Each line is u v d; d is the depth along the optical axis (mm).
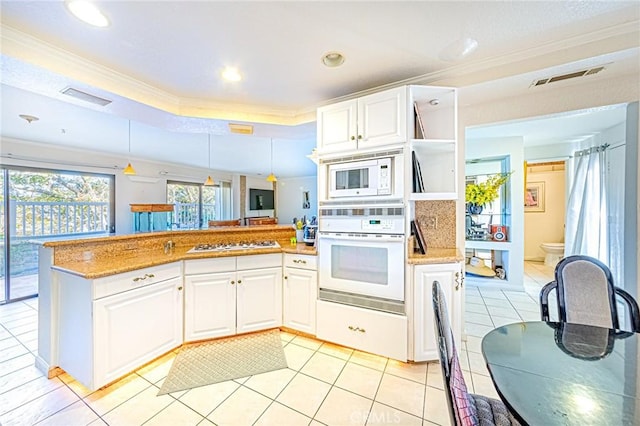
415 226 2246
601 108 1996
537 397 889
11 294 3678
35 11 1422
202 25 1546
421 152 2328
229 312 2477
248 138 4000
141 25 1540
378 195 2086
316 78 2182
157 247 2631
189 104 2564
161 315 2150
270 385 1869
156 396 1767
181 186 6348
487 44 1756
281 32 1616
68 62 1816
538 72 1841
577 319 1594
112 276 1823
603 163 3596
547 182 5855
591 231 3879
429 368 2041
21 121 3068
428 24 1555
